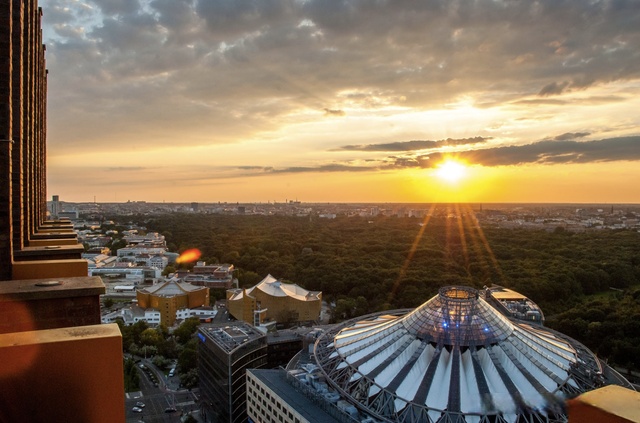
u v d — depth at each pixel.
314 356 137.50
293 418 114.38
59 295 33.06
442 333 123.31
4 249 42.75
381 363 122.12
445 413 103.12
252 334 175.38
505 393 108.56
